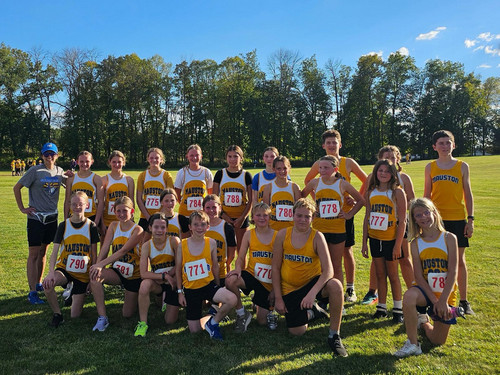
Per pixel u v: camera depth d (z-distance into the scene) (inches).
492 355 130.0
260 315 167.0
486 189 629.6
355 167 205.0
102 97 2082.9
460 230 182.1
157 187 229.1
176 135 2347.4
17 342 143.1
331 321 139.3
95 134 2023.9
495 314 164.7
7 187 790.5
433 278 142.4
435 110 2357.3
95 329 156.1
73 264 170.2
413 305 133.2
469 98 2353.6
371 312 175.5
